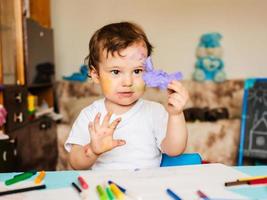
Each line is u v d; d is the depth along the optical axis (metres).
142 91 0.80
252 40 2.53
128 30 0.81
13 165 1.38
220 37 2.48
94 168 0.81
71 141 0.84
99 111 0.87
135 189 0.54
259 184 0.56
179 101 0.71
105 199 0.50
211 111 2.26
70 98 2.44
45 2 2.24
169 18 2.55
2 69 1.42
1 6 1.45
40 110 1.97
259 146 2.04
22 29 1.65
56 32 2.56
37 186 0.56
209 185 0.56
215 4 2.52
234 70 2.56
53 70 2.23
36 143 1.75
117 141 0.67
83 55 2.58
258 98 2.14
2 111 1.26
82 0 2.56
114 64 0.77
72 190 0.55
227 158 2.07
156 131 0.84
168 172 0.63
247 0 2.50
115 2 2.55
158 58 2.56
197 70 2.46
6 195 0.53
